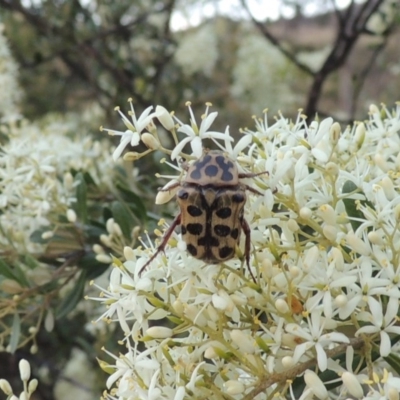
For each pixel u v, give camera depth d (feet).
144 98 0.68
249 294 0.22
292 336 0.21
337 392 0.26
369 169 0.25
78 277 0.38
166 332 0.22
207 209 0.21
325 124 0.23
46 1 0.67
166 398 0.22
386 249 0.22
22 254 0.38
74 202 0.38
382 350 0.20
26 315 0.35
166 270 0.23
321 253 0.22
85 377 0.74
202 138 0.23
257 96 0.83
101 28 0.71
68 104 0.84
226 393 0.21
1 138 0.54
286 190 0.23
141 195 0.43
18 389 0.66
